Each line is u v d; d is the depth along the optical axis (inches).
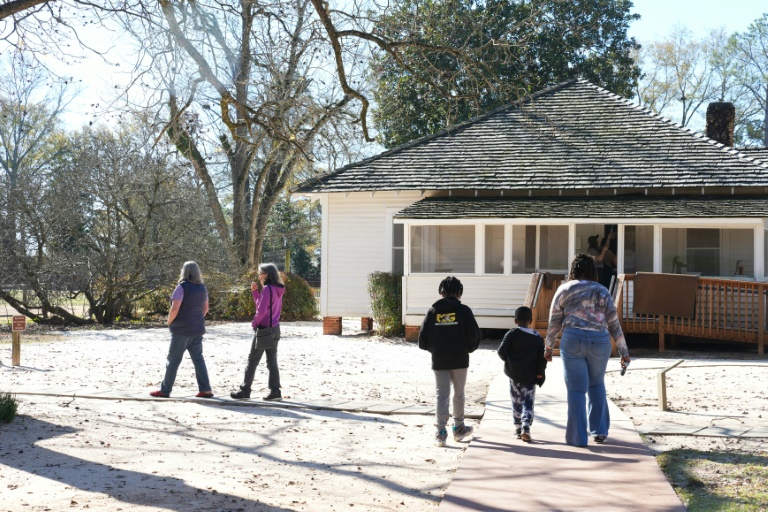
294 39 444.8
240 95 448.1
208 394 439.8
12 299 1027.3
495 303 783.1
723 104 1077.8
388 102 955.3
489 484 255.8
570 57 1366.9
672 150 875.4
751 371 566.3
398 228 887.7
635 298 709.3
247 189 1509.6
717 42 2240.4
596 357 317.7
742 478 266.5
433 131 1266.0
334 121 483.8
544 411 393.4
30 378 518.6
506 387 469.7
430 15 493.7
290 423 372.5
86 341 796.6
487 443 319.6
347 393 465.7
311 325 1090.1
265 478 270.4
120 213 1052.5
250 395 447.5
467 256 832.9
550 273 757.9
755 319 716.0
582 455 297.4
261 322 429.1
